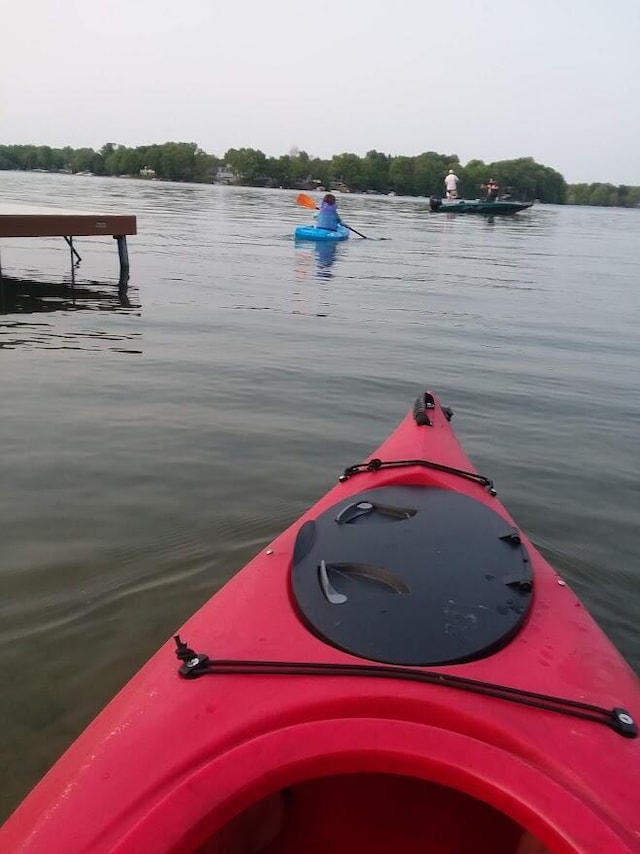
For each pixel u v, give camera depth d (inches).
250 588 87.4
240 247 688.4
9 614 123.5
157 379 255.3
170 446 196.4
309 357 294.2
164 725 63.7
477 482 124.7
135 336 317.4
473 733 60.7
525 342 343.6
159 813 52.4
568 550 153.9
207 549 145.7
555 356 318.7
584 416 239.3
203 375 262.4
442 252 754.8
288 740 57.0
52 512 157.9
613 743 62.3
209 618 83.7
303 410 231.6
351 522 93.9
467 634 71.2
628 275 643.5
